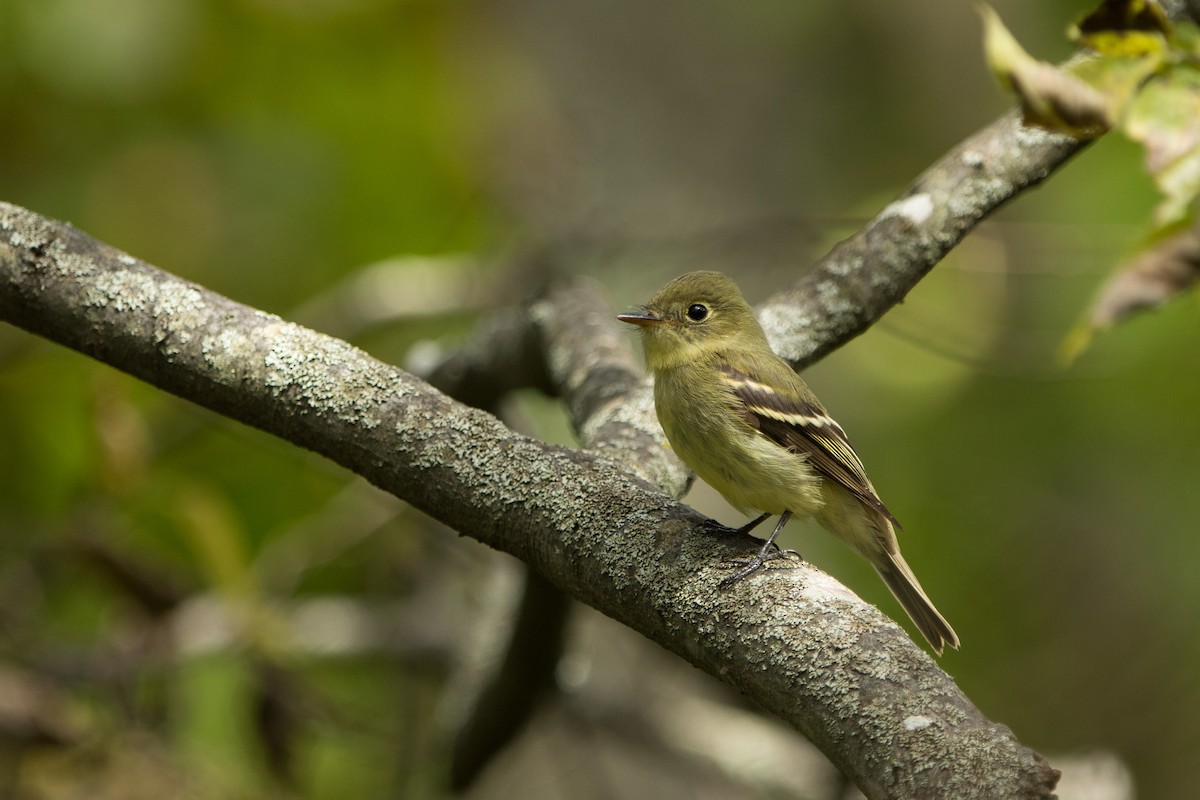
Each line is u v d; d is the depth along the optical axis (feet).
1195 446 46.34
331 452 19.17
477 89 42.86
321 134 40.45
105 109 38.40
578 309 29.71
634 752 41.78
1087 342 14.44
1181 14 24.00
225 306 19.56
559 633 29.32
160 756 32.01
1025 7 49.42
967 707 14.40
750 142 55.52
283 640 33.83
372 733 35.63
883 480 47.83
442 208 41.55
